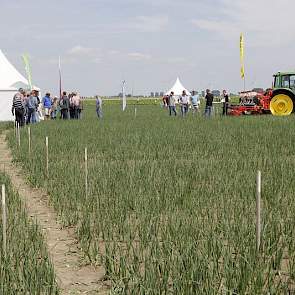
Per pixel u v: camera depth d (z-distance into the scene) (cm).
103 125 2775
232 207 863
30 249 649
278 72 3400
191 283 519
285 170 1186
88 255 664
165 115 4125
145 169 1234
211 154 1570
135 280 539
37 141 1975
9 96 3691
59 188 1061
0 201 929
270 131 2188
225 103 3719
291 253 653
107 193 985
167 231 712
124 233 737
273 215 782
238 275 542
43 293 533
